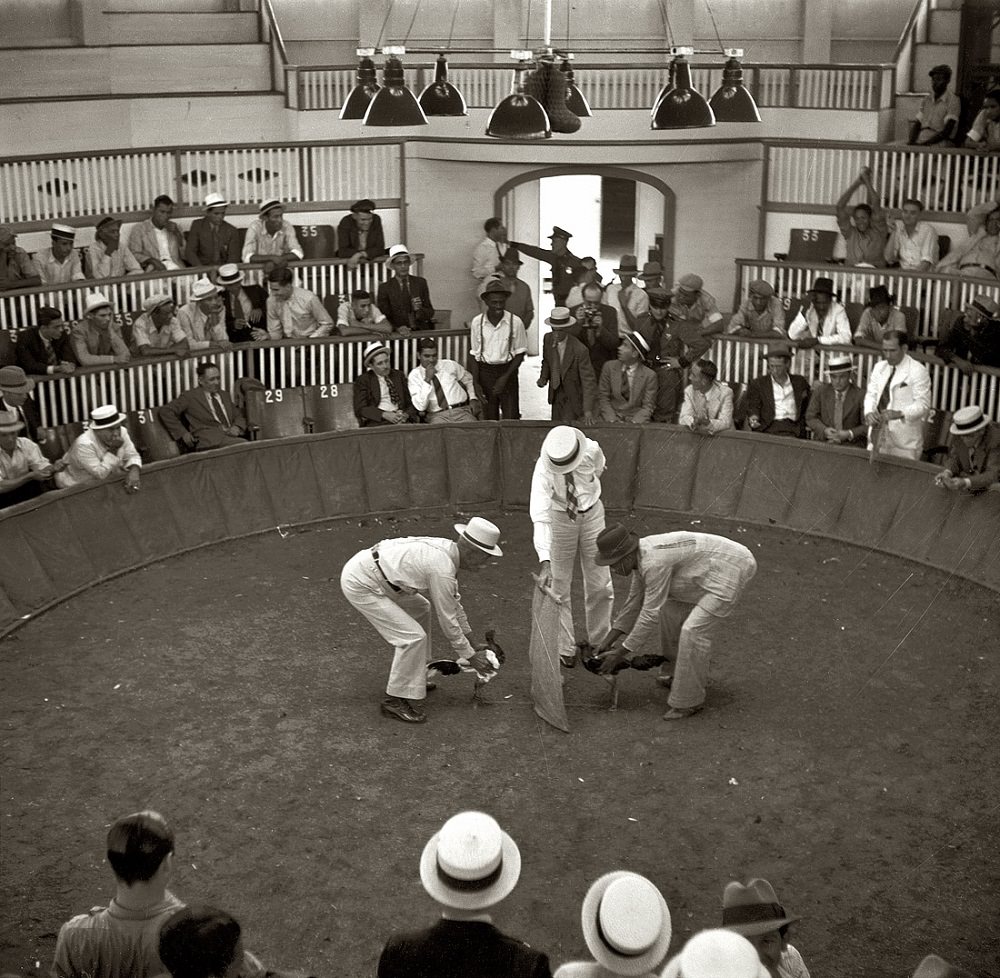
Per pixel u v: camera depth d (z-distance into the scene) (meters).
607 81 16.97
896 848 7.36
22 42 17.38
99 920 4.70
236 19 18.88
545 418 16.20
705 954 3.36
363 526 12.34
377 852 7.32
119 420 11.52
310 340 14.45
